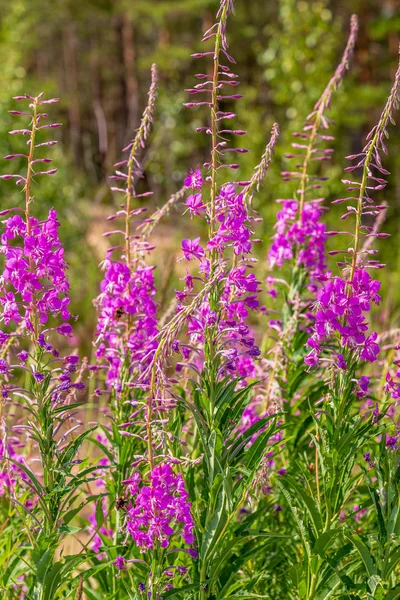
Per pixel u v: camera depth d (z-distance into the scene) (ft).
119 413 13.80
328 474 12.16
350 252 11.80
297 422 15.21
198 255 11.90
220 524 11.37
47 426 11.80
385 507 12.03
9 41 87.76
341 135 57.00
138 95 122.31
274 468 15.39
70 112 123.44
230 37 103.96
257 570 14.84
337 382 12.18
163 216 14.44
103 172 48.78
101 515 13.19
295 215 16.57
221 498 11.55
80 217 41.11
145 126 13.78
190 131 77.92
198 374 11.58
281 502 15.12
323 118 15.93
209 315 11.39
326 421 12.19
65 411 12.01
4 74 53.93
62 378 11.87
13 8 94.84
